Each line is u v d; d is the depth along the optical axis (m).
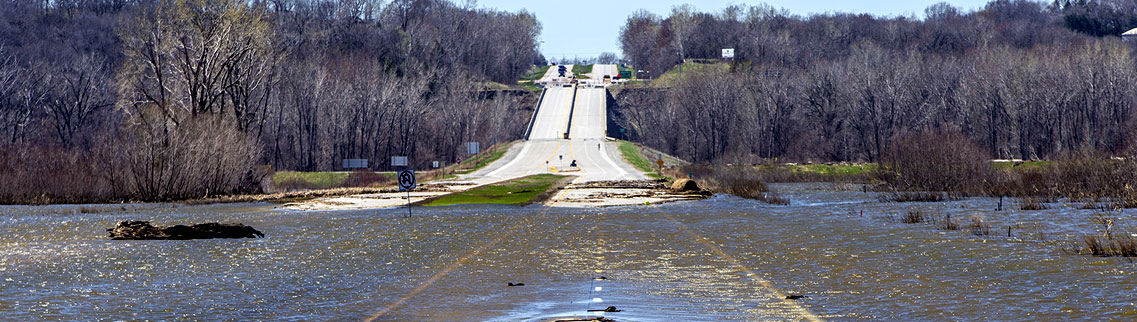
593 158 183.38
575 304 22.88
